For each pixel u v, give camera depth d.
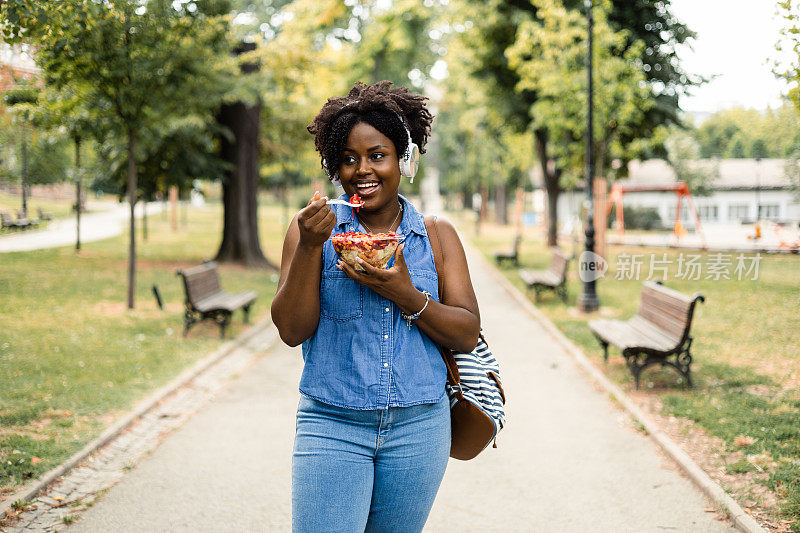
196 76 11.30
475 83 22.11
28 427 5.47
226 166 18.47
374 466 2.15
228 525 4.10
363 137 2.16
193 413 6.41
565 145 19.44
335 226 2.22
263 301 13.41
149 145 15.84
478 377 2.29
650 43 18.47
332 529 2.05
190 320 9.58
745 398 6.39
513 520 4.22
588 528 4.09
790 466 4.67
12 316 10.12
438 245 2.29
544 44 16.91
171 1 10.51
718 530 4.00
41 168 19.53
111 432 5.45
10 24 6.18
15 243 22.73
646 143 19.73
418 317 2.11
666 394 6.81
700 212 29.38
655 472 4.94
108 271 16.56
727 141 21.44
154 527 4.04
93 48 9.87
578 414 6.45
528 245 30.55
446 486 4.78
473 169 48.41
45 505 4.22
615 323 8.63
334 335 2.15
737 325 9.55
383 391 2.09
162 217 47.34
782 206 16.53
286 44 17.64
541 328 11.30
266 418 6.29
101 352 8.17
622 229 28.55
